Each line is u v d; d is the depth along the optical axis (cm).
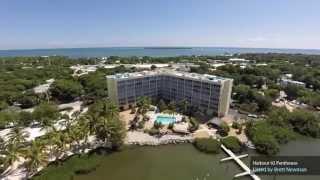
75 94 13938
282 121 10281
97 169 7269
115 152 8325
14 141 7012
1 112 10369
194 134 9619
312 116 10412
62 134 7388
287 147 8888
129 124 10469
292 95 14812
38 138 7338
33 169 6731
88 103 13350
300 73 19500
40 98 13262
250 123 9756
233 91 14188
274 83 17525
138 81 12781
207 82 11362
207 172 7150
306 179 6825
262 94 13612
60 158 7569
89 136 8975
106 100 11388
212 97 11306
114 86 11862
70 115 11188
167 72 13975
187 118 11244
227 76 18362
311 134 9844
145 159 7906
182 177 6875
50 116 10119
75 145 8444
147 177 6856
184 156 8138
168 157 8050
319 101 12738
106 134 8144
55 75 19850
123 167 7400
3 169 6612
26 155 6444
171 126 9994
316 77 18125
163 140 9094
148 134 9556
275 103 14025
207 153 8331
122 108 12344
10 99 12800
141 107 11781
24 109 12194
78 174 6975
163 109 12206
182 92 12888
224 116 11419
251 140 9075
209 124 10538
